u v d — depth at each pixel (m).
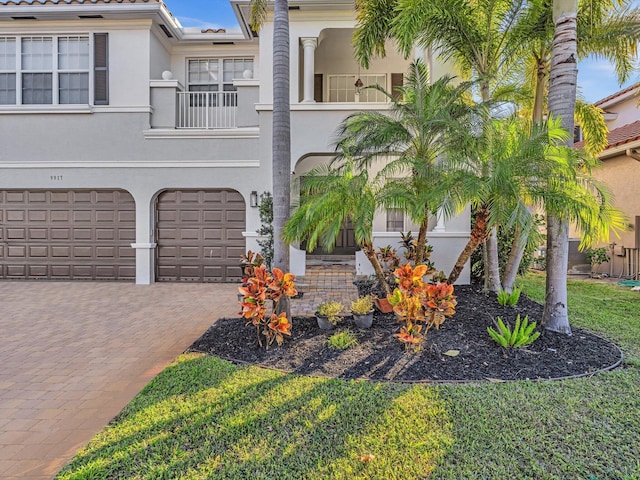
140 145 11.80
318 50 13.00
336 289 9.82
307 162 12.73
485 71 8.39
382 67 13.95
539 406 3.79
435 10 7.37
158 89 11.88
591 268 13.42
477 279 10.24
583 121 10.25
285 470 2.91
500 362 4.91
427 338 5.66
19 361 5.39
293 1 10.62
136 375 4.91
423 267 5.16
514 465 2.94
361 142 6.93
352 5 10.77
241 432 3.41
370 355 5.13
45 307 8.72
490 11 7.93
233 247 12.11
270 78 11.40
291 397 4.02
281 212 6.31
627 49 8.51
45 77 11.91
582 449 3.11
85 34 11.81
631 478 2.77
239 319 7.20
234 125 12.62
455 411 3.71
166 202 12.12
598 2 7.86
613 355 5.21
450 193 5.66
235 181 11.74
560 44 6.03
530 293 9.39
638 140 11.10
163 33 12.47
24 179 11.86
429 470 2.90
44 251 12.19
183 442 3.27
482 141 5.94
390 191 6.27
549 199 5.48
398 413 3.68
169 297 9.84
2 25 11.65
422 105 6.70
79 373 4.98
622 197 12.96
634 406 3.79
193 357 5.27
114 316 7.92
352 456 3.06
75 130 11.78
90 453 3.17
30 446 3.39
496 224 6.02
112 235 12.12
